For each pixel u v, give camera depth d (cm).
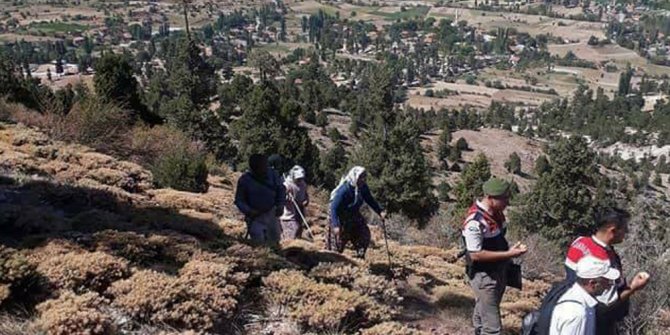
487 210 518
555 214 2594
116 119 1652
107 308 498
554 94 16462
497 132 8131
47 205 780
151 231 705
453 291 759
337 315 560
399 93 14612
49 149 1192
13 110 1577
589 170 2683
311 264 708
